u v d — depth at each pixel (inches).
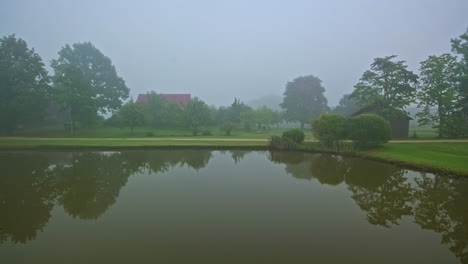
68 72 1341.0
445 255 204.8
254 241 225.1
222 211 299.9
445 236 239.5
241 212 296.7
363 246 218.1
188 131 1619.1
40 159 651.5
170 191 382.0
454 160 562.6
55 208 310.5
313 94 2409.0
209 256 199.2
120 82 1984.5
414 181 446.6
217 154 761.6
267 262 191.0
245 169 548.4
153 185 415.2
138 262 190.5
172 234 238.2
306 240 228.2
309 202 335.9
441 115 1106.1
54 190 386.0
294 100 2388.0
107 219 274.8
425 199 350.9
